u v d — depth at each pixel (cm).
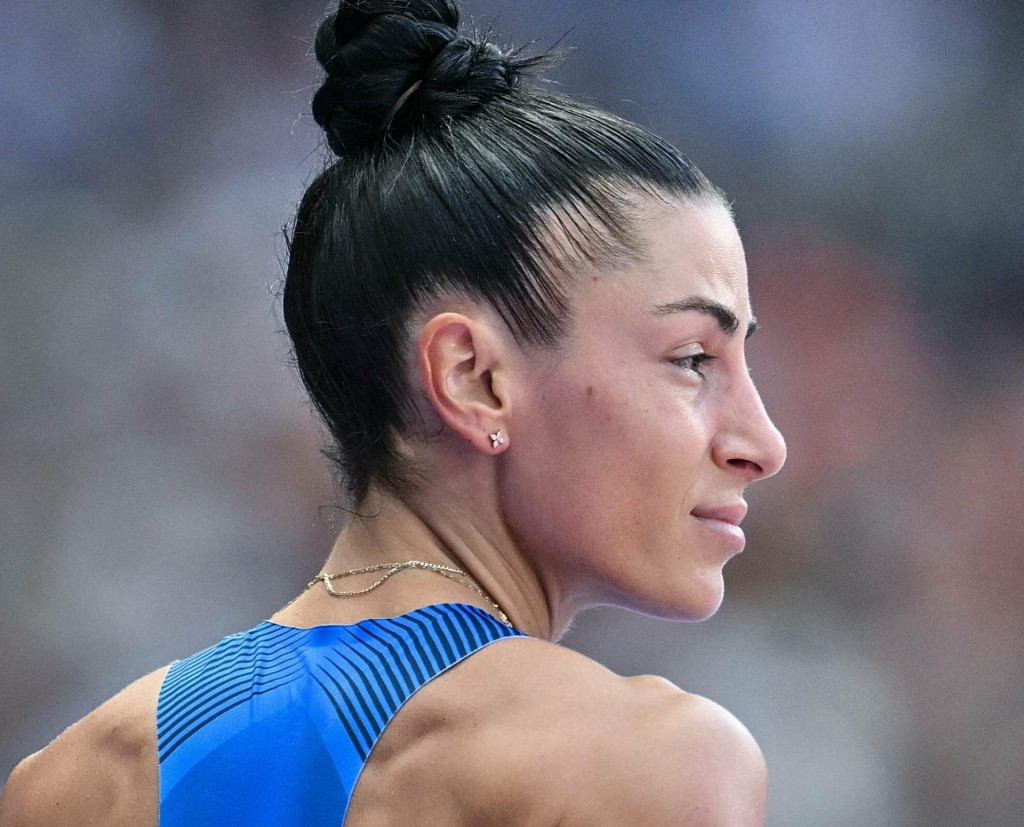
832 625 3105
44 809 537
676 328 512
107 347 2942
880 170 3591
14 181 3048
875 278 3516
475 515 525
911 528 3269
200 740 493
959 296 3538
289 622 524
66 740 555
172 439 2888
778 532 3209
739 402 532
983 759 2923
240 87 3198
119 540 2784
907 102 3619
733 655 2916
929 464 3356
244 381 2939
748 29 3562
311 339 552
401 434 529
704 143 3531
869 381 3428
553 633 559
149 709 525
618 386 508
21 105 3086
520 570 533
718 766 441
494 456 521
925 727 2969
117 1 3166
